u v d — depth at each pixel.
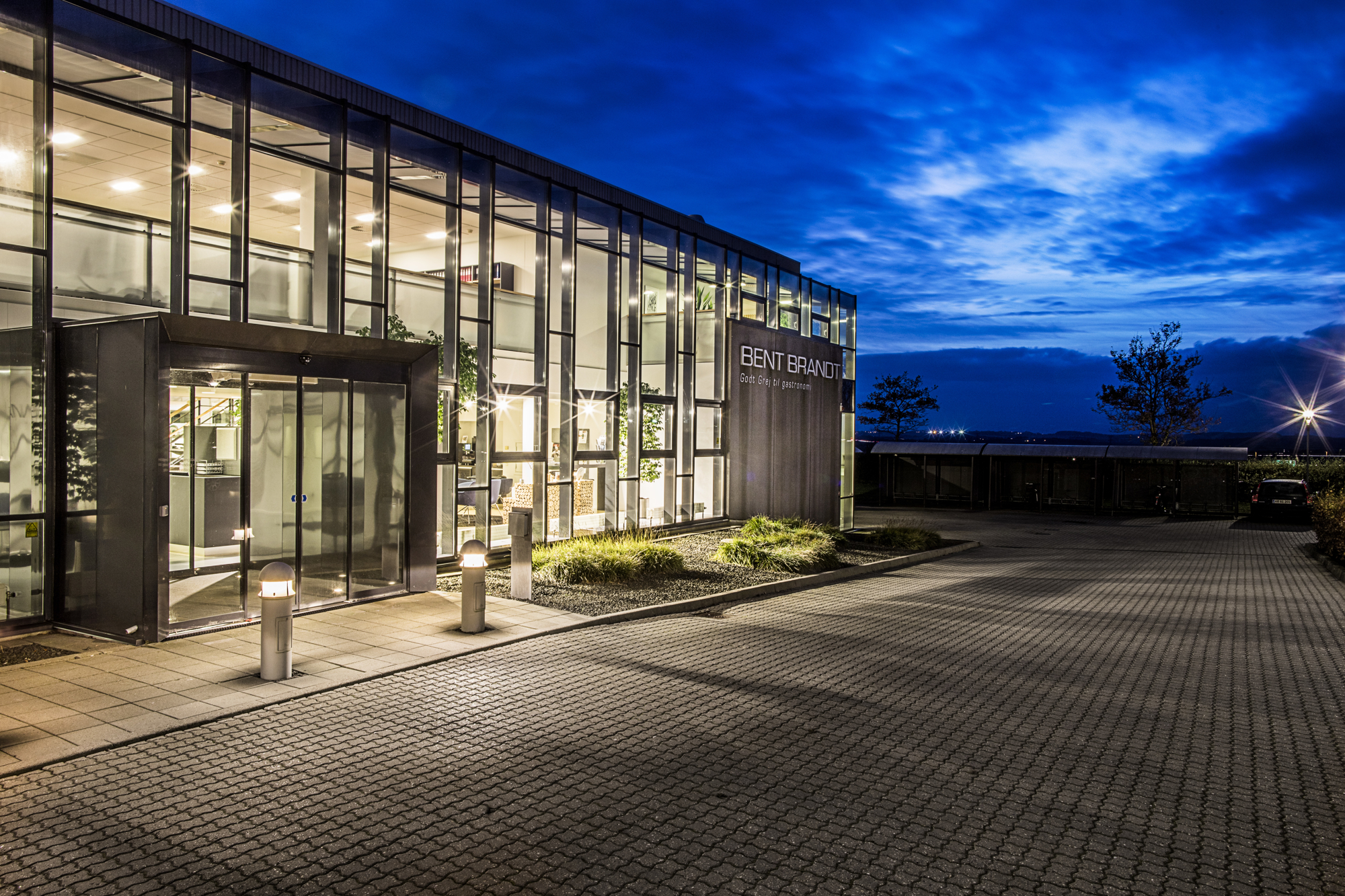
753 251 22.64
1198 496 35.09
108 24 9.84
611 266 17.56
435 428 12.07
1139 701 7.75
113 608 8.96
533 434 15.73
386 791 5.27
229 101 11.01
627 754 6.05
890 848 4.62
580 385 20.36
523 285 19.88
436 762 5.80
